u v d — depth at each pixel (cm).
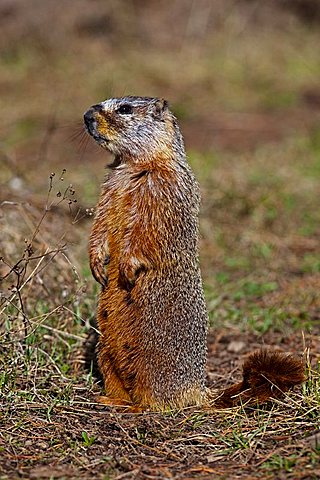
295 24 3569
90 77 2892
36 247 1195
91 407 909
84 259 1307
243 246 1666
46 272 1145
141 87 2834
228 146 2317
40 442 813
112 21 3381
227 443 819
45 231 1255
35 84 2834
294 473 736
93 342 1059
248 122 2567
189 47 3288
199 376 936
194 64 3100
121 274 897
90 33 3309
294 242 1692
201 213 1767
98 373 1011
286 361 905
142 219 901
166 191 910
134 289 897
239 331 1245
